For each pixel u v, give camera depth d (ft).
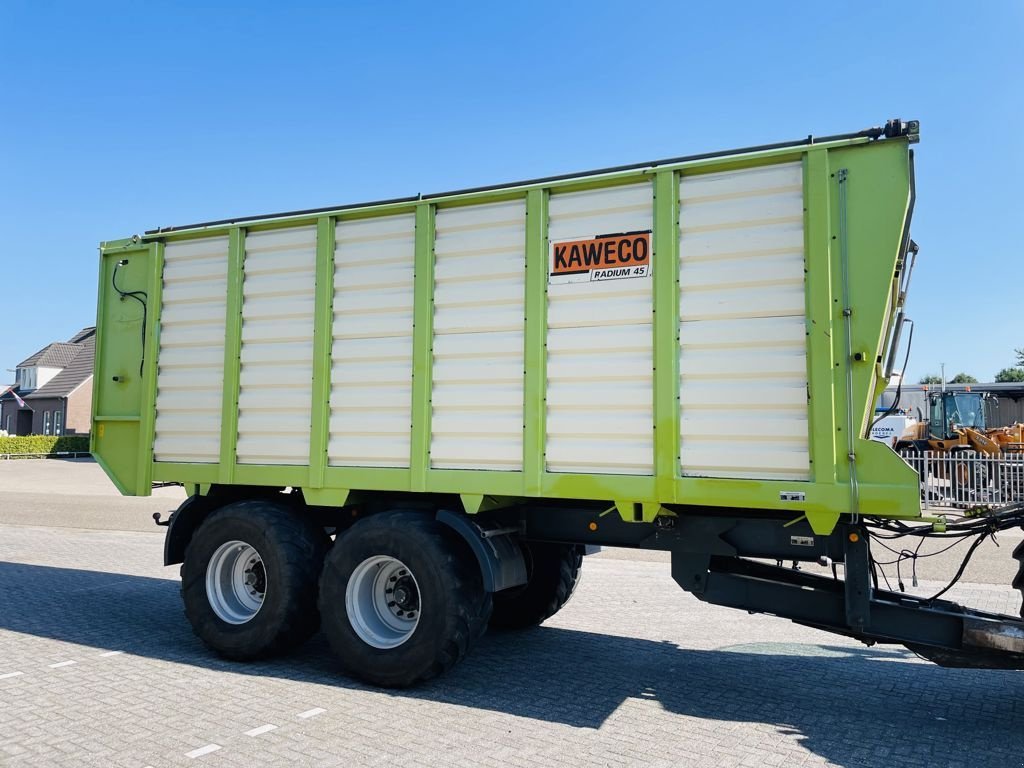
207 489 19.38
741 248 14.51
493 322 16.38
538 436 15.69
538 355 15.80
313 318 18.21
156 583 28.78
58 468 106.93
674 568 16.17
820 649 20.61
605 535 16.93
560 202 16.02
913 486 13.09
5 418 175.11
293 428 18.21
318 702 15.39
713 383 14.53
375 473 17.16
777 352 14.15
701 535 15.75
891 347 16.81
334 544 17.13
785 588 15.38
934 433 77.77
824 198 13.98
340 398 17.72
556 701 15.81
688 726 14.44
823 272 13.87
